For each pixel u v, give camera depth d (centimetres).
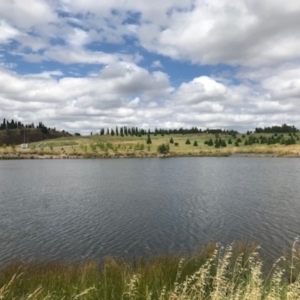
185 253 1961
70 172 7581
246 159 11394
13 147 14825
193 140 19812
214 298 616
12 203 3747
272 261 1562
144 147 15275
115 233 2455
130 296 736
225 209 3244
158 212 3166
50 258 1933
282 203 3509
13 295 802
